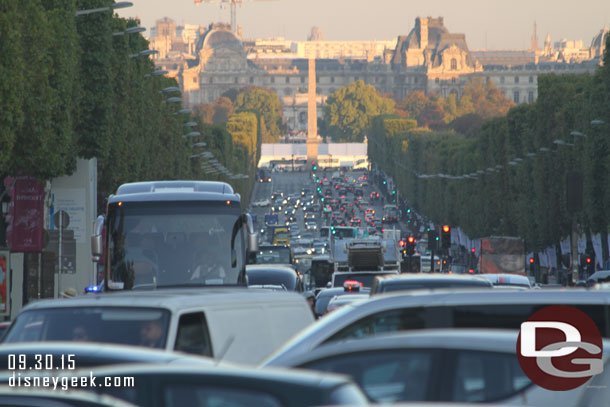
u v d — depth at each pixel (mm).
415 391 29047
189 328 45156
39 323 45500
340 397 22672
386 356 29688
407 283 66938
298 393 22734
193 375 23688
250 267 163500
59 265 160000
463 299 35312
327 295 133125
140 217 96562
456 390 28797
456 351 29156
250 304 49562
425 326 35062
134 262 96000
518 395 28969
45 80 158000
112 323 44781
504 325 34719
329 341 35188
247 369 23875
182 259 96062
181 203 97000
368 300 36094
